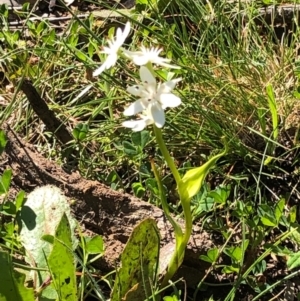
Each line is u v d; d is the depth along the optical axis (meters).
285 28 0.35
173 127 0.29
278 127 0.29
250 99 0.30
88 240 0.24
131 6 0.41
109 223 0.25
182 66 0.30
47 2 0.42
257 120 0.30
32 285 0.22
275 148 0.29
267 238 0.25
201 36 0.33
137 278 0.21
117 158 0.29
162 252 0.23
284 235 0.24
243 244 0.23
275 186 0.28
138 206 0.25
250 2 0.37
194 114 0.30
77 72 0.35
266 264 0.25
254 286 0.24
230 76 0.32
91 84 0.31
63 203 0.23
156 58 0.17
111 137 0.30
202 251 0.24
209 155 0.29
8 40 0.35
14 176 0.26
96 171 0.29
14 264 0.22
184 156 0.29
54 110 0.33
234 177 0.27
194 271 0.24
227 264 0.24
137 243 0.20
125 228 0.25
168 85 0.17
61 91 0.34
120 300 0.21
